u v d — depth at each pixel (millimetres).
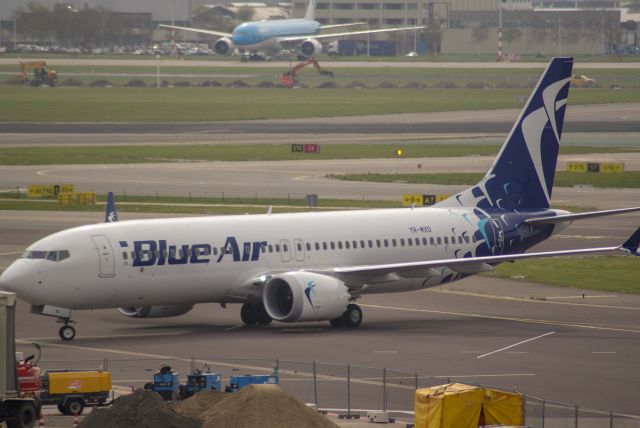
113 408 153750
